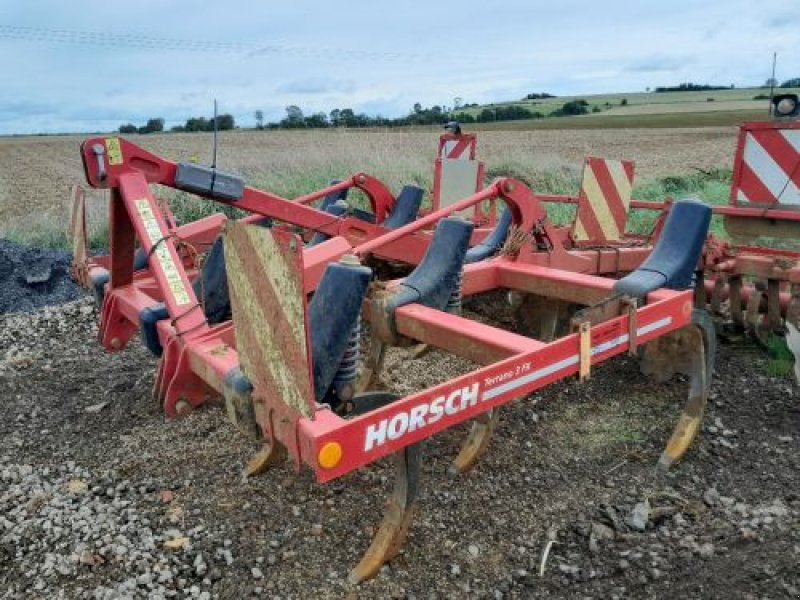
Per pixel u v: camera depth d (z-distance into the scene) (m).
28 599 2.87
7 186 18.34
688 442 3.87
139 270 4.83
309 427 2.36
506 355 3.05
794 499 3.51
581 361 3.12
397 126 30.66
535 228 4.64
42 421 4.41
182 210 10.52
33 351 5.57
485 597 2.90
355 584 2.94
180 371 3.21
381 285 3.67
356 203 11.16
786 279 4.81
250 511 3.40
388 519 3.03
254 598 2.86
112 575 2.99
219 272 3.63
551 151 20.94
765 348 5.19
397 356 5.09
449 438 4.05
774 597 2.80
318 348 2.88
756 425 4.22
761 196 5.26
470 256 5.14
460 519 3.37
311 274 3.63
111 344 4.17
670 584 2.93
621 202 5.84
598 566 3.06
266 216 4.49
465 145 7.58
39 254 8.34
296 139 26.30
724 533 3.23
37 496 3.52
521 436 4.11
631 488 3.62
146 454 3.94
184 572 3.01
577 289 4.06
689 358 3.93
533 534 3.28
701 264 5.21
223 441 4.02
